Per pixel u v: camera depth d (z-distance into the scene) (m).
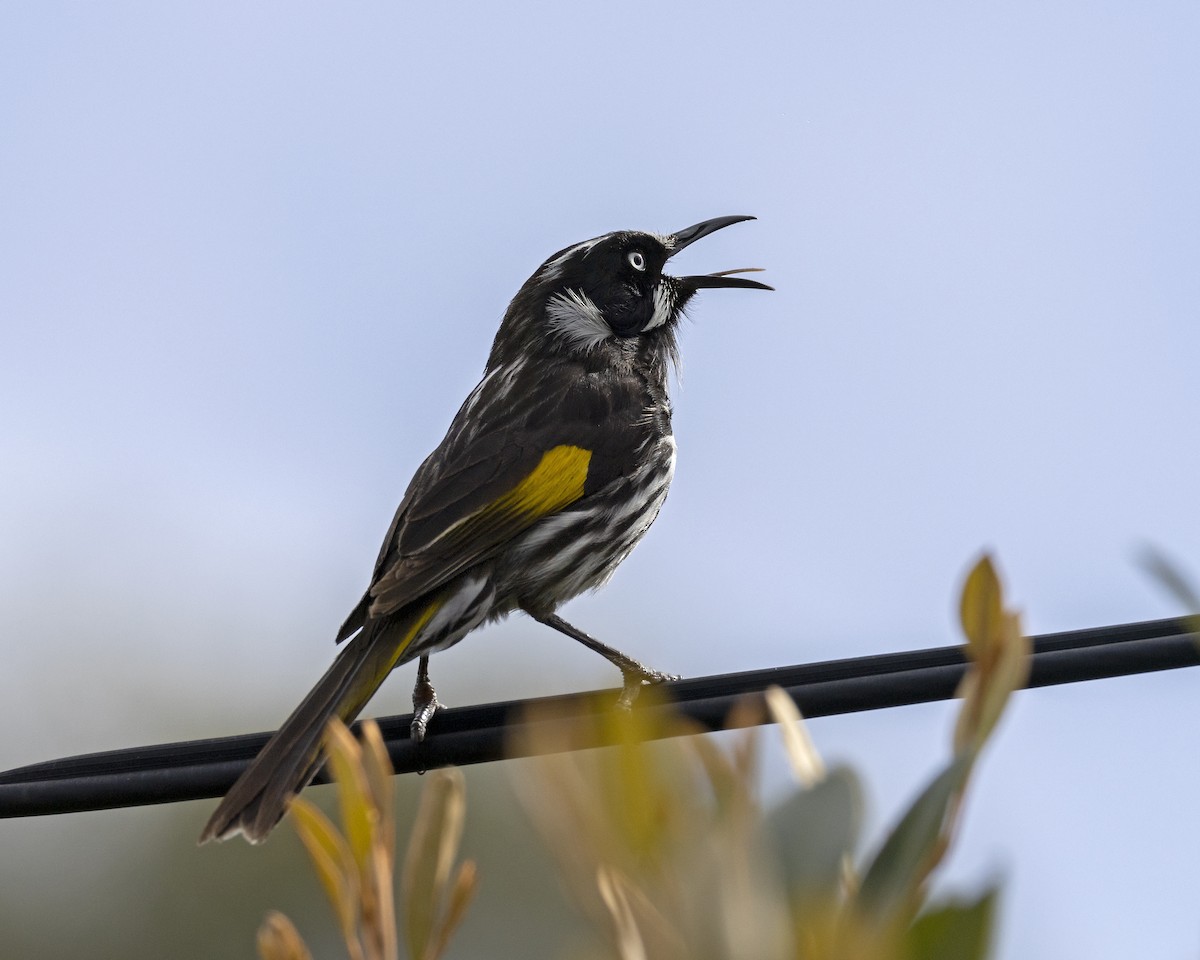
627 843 2.95
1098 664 9.73
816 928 2.78
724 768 2.98
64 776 10.62
